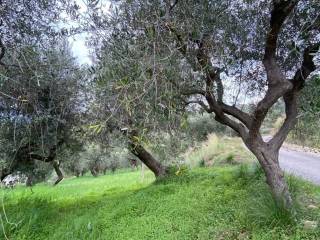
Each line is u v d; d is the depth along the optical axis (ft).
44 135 26.30
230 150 52.31
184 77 13.48
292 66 21.15
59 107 26.02
